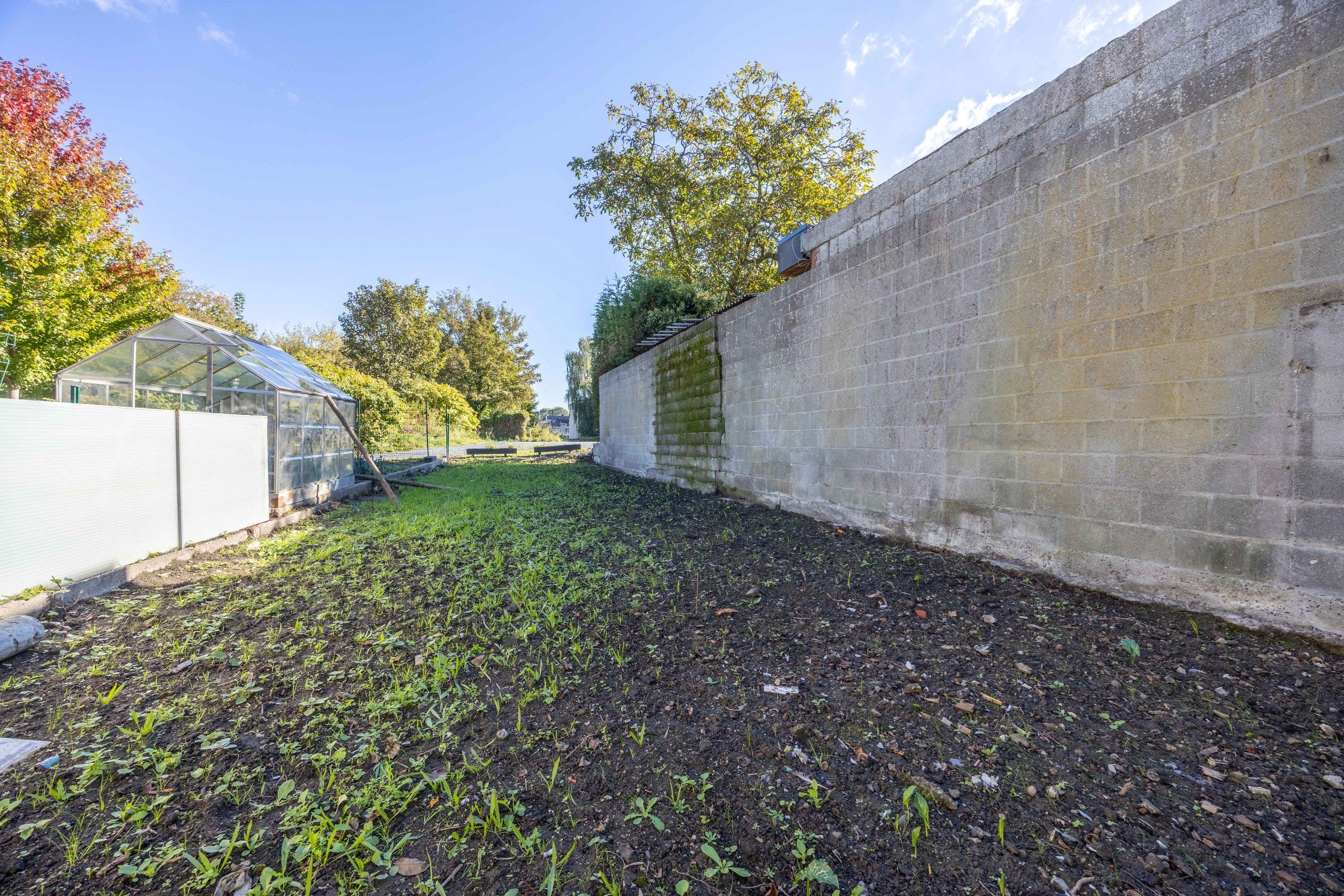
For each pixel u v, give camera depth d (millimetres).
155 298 10164
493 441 27750
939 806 1623
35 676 2502
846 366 5227
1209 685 2213
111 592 3676
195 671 2572
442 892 1338
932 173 4219
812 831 1532
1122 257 3014
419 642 2898
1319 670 2213
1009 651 2613
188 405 7102
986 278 3799
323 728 2082
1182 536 2795
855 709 2164
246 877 1385
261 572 4207
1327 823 1507
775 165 13258
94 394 6703
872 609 3215
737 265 13828
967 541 3998
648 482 10297
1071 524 3305
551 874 1350
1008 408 3670
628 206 14164
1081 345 3229
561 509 7082
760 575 3939
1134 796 1644
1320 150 2295
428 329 25891
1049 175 3371
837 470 5375
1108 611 2939
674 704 2240
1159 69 2834
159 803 1648
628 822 1581
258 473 5715
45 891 1333
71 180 9266
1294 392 2396
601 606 3402
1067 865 1395
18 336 8062
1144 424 2941
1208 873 1361
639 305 12031
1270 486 2479
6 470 3115
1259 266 2490
